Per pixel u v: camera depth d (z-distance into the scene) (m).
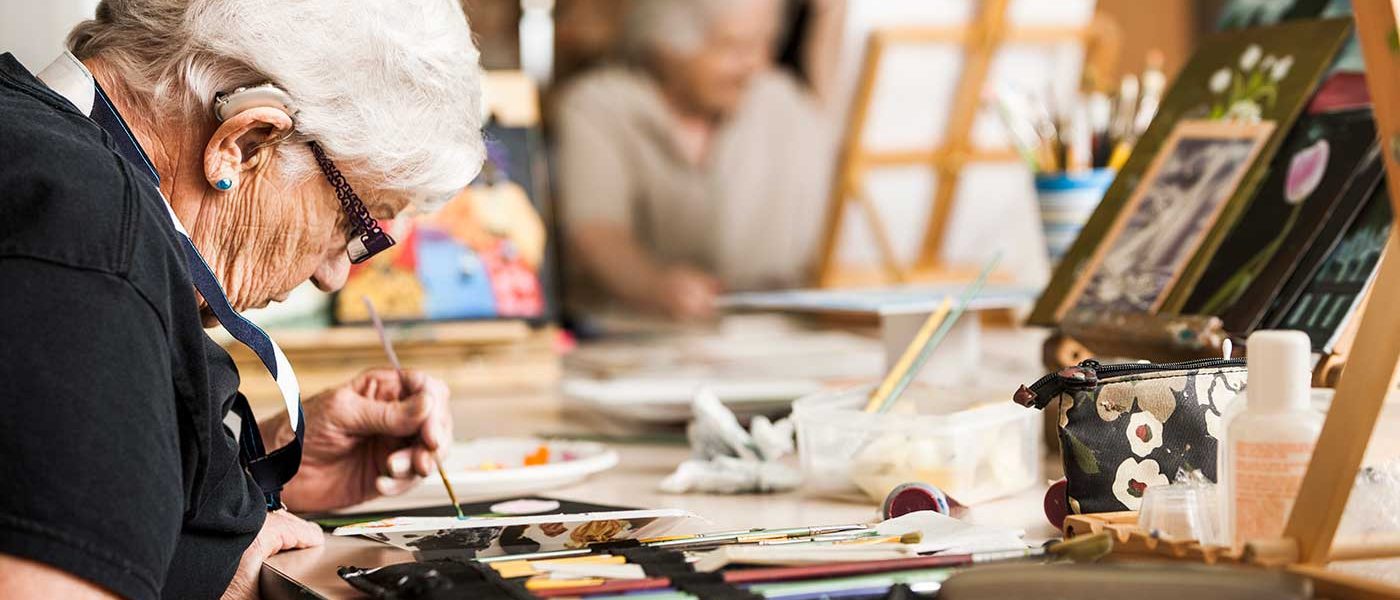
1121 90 1.95
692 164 3.93
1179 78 1.56
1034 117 1.99
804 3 3.76
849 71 3.52
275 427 1.38
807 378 2.12
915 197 3.55
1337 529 0.77
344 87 1.05
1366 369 0.77
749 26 3.81
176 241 0.91
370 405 1.36
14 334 0.79
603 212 3.94
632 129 3.92
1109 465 1.02
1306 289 1.26
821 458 1.29
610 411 1.92
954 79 3.46
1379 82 0.71
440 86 1.10
